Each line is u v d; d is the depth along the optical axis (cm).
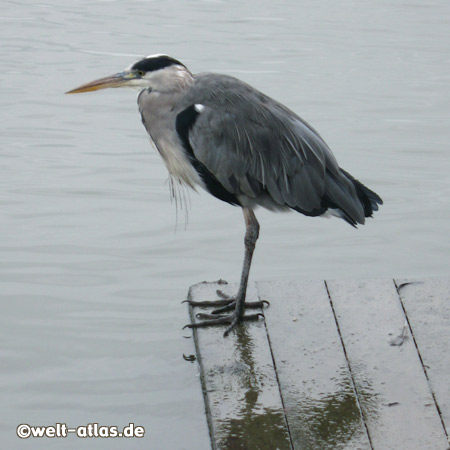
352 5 3181
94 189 1526
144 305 1140
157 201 1482
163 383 961
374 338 880
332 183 927
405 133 1848
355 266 1274
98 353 1023
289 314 934
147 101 962
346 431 743
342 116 1952
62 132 1827
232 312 950
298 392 799
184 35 2684
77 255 1280
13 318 1096
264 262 1282
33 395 938
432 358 842
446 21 2942
